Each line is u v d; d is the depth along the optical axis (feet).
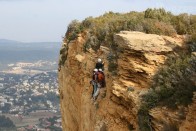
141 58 46.85
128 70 47.11
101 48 59.52
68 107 78.23
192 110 34.68
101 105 52.70
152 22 56.24
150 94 41.55
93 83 55.47
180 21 57.26
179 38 51.85
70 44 80.48
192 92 37.09
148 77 44.39
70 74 76.43
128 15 71.87
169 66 43.83
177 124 36.29
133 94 43.42
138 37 48.34
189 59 40.09
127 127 43.83
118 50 51.52
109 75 52.31
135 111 41.63
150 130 39.06
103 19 76.89
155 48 46.98
